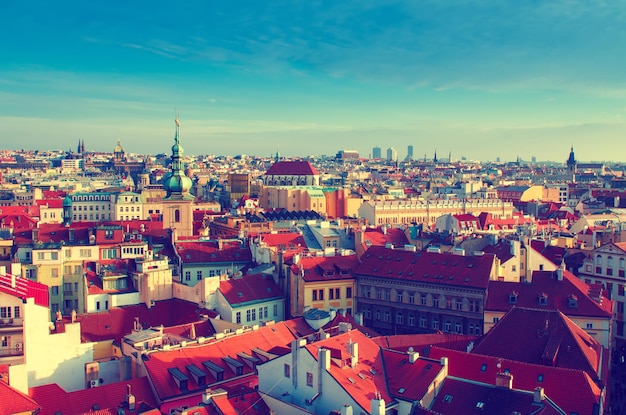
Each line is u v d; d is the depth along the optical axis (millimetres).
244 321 175250
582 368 124375
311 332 154000
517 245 196000
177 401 122688
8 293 132750
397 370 118625
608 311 163375
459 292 177875
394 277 189250
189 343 137000
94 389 120000
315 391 113375
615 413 145875
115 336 160875
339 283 192625
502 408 105312
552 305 164000
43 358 134625
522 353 131000
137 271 182625
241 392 115500
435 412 106062
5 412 102250
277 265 195125
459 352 121500
